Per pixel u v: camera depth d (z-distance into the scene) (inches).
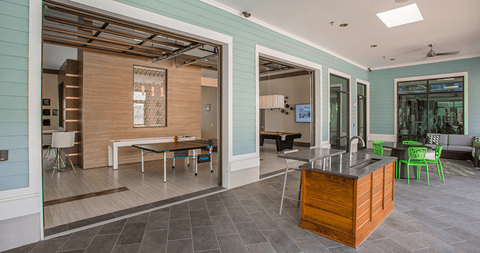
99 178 199.5
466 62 313.9
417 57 319.9
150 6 127.6
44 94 396.8
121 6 117.0
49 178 200.1
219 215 124.3
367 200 103.6
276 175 209.2
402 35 232.8
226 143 171.3
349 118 336.5
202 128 524.7
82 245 94.5
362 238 98.3
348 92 333.7
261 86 492.7
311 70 268.5
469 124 313.4
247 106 184.1
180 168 239.5
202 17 152.6
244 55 181.0
